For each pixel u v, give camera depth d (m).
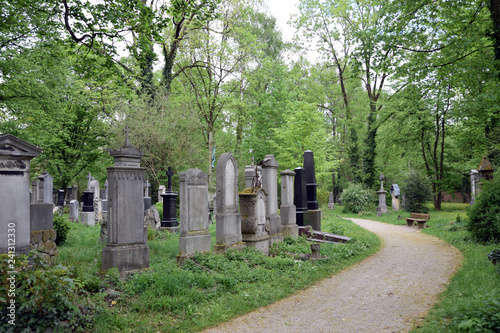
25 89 20.33
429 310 7.05
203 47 30.58
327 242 15.20
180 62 33.66
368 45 15.39
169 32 28.47
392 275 10.25
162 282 7.77
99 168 34.03
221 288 8.27
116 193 8.71
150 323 6.33
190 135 29.58
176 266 9.59
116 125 27.33
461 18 14.24
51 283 5.75
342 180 50.38
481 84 14.62
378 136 37.78
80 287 6.61
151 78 28.23
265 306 7.68
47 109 22.28
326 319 6.86
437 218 26.16
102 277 8.19
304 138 30.94
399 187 40.28
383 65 15.55
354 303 7.80
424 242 16.52
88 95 27.75
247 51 31.84
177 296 7.44
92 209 22.41
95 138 32.81
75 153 31.80
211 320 6.66
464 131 28.66
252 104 38.88
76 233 16.41
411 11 14.68
